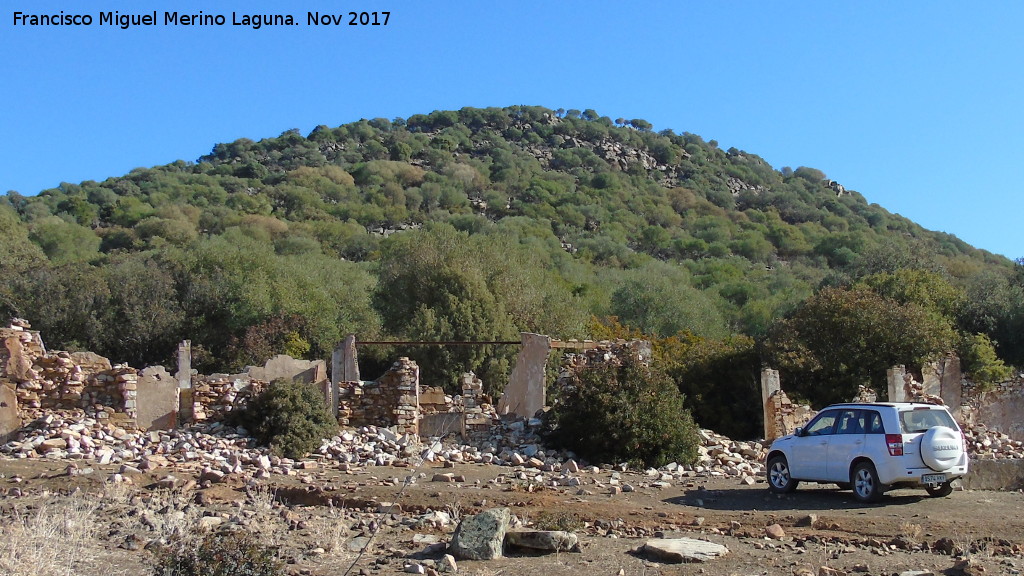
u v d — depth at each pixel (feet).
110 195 337.31
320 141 485.56
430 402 81.10
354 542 39.86
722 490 57.47
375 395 76.38
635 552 38.19
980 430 94.07
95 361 71.15
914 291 135.03
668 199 433.07
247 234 271.28
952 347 112.57
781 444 56.70
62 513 41.60
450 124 537.65
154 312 153.48
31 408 68.49
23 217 281.74
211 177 387.75
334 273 185.16
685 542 38.52
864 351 104.68
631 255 314.35
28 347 69.56
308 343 148.46
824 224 419.74
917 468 51.21
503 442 73.87
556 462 67.15
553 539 37.83
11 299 151.23
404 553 37.91
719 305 236.63
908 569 35.65
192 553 31.71
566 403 72.54
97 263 194.08
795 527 44.60
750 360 106.32
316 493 49.88
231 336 153.17
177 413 71.56
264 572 31.37
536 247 262.06
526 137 523.29
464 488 53.78
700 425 100.78
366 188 388.37
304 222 308.40
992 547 39.65
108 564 34.86
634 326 200.95
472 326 134.41
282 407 67.62
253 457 61.31
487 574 34.68
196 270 168.45
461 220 330.75
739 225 390.01
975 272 261.03
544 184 411.34
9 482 51.21
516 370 87.92
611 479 60.39
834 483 56.70
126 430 68.74
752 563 36.60
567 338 149.28
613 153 502.38
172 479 51.75
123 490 48.32
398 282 153.99
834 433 54.39
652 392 70.59
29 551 34.09
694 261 324.19
